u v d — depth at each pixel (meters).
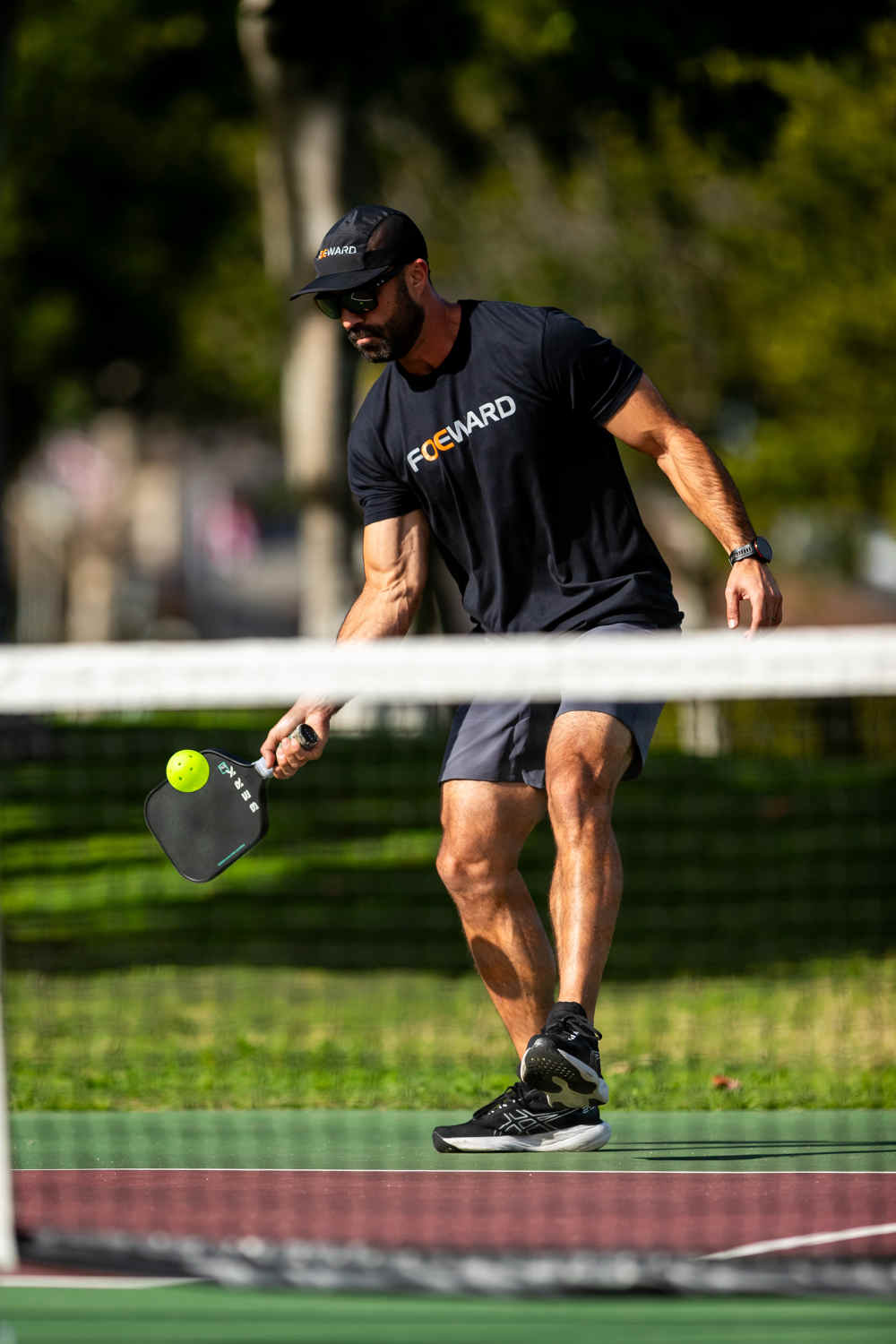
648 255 82.62
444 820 15.15
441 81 49.31
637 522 14.92
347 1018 27.48
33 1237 11.53
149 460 143.25
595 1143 15.75
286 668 11.40
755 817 40.66
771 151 49.00
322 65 43.97
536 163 73.69
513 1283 10.61
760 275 81.81
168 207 86.38
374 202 58.12
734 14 44.75
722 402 91.44
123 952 32.41
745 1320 10.65
